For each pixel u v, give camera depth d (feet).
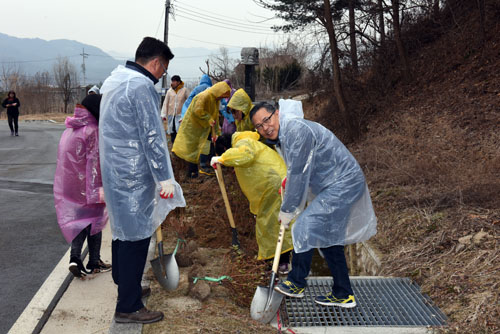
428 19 39.24
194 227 16.78
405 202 16.99
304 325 10.40
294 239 10.39
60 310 11.01
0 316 10.89
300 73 76.38
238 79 69.56
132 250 9.90
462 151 22.09
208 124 21.04
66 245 16.02
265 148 13.10
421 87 33.63
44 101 156.66
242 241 15.87
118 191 9.70
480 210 14.78
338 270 10.87
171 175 9.93
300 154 9.97
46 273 13.52
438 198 16.30
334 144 10.38
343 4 42.34
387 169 22.02
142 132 9.58
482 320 9.95
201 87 24.72
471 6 36.88
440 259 12.84
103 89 9.86
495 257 11.99
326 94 43.80
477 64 31.30
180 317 10.33
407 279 12.53
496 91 27.27
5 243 16.06
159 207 10.23
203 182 22.86
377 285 12.34
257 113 10.44
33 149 42.04
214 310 10.79
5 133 59.47
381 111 33.86
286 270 13.03
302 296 10.68
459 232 13.74
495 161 19.16
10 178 27.68
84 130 11.99
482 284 11.14
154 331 9.70
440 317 10.57
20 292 12.20
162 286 11.28
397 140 26.61
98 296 11.85
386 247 14.73
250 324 10.25
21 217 19.30
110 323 10.46
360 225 10.86
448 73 33.01
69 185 12.21
